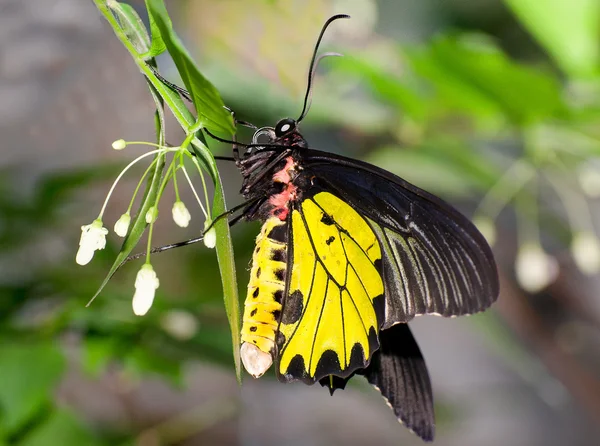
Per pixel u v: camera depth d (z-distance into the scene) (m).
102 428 0.63
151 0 0.35
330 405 0.90
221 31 0.56
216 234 0.37
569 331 0.73
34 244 0.57
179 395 0.75
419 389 0.43
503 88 0.52
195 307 0.51
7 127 0.60
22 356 0.48
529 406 0.92
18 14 0.60
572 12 0.53
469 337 0.93
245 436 0.85
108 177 0.55
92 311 0.50
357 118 0.57
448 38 0.50
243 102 0.56
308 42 0.56
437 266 0.42
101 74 0.61
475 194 0.65
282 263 0.41
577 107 0.51
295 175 0.42
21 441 0.50
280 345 0.41
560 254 0.72
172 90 0.38
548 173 0.58
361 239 0.42
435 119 0.56
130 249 0.37
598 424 0.88
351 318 0.42
